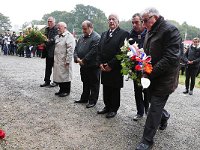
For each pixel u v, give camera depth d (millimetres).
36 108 6031
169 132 5121
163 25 4109
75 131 4828
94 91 6297
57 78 6988
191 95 9047
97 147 4246
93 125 5172
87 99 6637
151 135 4195
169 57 3973
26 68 12695
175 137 4891
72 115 5684
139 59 4102
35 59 18219
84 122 5305
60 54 6902
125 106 6688
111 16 5387
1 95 7004
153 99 4227
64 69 6965
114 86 5477
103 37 5609
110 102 5789
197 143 4695
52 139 4441
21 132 4633
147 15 4141
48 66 8203
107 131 4914
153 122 4176
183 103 7664
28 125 4977
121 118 5676
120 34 5355
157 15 4141
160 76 4164
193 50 8938
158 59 4180
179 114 6434
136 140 4594
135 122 5473
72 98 7059
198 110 6973
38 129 4816
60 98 6988
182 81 12469
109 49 5387
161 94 4176
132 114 6020
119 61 5320
